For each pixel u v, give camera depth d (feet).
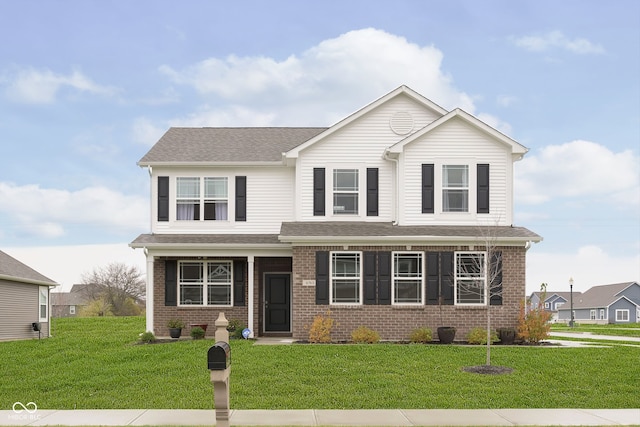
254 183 79.82
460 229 71.41
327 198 75.72
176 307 77.77
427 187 73.20
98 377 49.34
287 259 79.15
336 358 55.42
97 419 36.81
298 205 75.66
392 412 38.86
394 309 69.67
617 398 42.93
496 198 73.05
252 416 37.60
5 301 84.48
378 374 49.06
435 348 60.95
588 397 43.37
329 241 70.03
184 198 79.20
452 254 70.03
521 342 67.92
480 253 69.87
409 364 52.95
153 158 78.74
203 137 87.56
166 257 78.07
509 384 46.47
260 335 77.92
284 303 79.46
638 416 38.06
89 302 230.48
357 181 76.13
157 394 43.57
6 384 48.01
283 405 40.60
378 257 70.08
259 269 78.79
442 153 73.36
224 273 78.79
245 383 46.21
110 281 228.22
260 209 79.41
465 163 73.20
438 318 69.51
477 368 51.06
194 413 38.37
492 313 69.21
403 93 76.18
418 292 70.33
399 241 69.62
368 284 69.92
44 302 95.25
